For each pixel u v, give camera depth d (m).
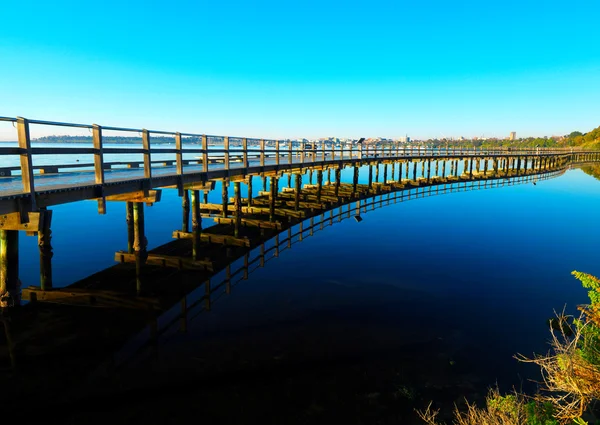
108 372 6.23
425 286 11.00
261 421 5.30
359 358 6.99
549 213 24.09
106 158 32.25
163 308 8.75
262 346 7.28
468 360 7.07
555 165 63.16
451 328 8.35
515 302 9.95
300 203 23.45
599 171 58.34
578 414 4.18
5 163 23.25
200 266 11.46
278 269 12.19
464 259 13.92
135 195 9.27
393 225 20.00
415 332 8.10
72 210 23.89
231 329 7.91
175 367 6.46
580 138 116.25
